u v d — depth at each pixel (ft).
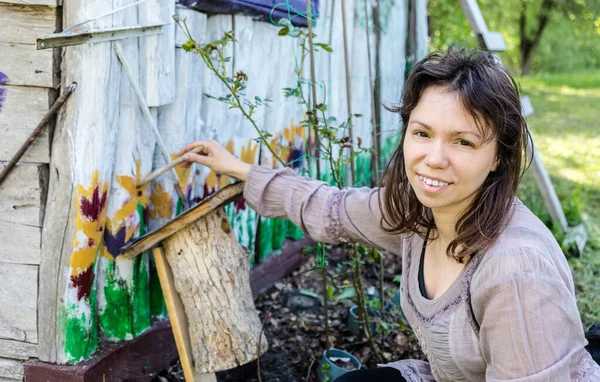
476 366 5.49
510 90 5.11
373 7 15.33
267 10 10.29
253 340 7.75
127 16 7.51
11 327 7.87
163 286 7.64
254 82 10.62
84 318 7.79
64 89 7.23
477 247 5.20
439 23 39.40
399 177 6.02
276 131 11.54
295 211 7.21
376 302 10.98
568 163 24.57
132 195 8.02
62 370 7.68
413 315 5.96
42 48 6.46
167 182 8.55
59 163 7.39
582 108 39.99
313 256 13.60
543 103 41.88
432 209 5.61
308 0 8.63
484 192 5.32
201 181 9.66
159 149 8.54
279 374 9.57
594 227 17.06
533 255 4.98
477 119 5.03
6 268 7.77
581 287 13.47
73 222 7.44
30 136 7.30
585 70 72.74
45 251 7.59
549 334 4.88
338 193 7.12
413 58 18.08
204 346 7.57
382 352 10.18
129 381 8.46
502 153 5.30
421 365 6.61
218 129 9.85
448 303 5.46
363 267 13.35
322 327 10.85
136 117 7.92
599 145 28.14
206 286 7.52
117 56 7.45
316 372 9.45
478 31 14.61
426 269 5.92
